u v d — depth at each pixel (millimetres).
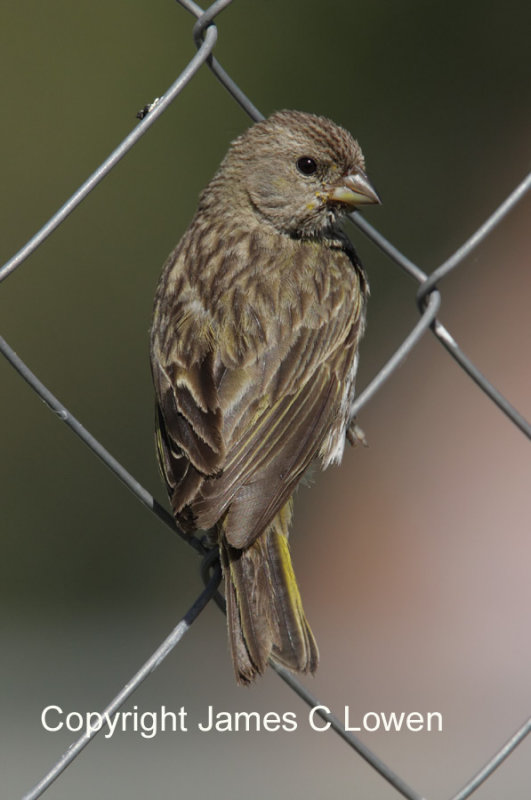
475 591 13820
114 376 14797
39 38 15430
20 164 15133
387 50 16844
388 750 11148
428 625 13656
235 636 5430
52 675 12523
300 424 6102
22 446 14258
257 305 6348
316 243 6840
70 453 14367
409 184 16656
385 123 16781
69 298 14828
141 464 14648
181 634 5426
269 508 5605
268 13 16453
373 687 12312
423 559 14117
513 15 16984
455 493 14430
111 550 14258
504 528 14180
